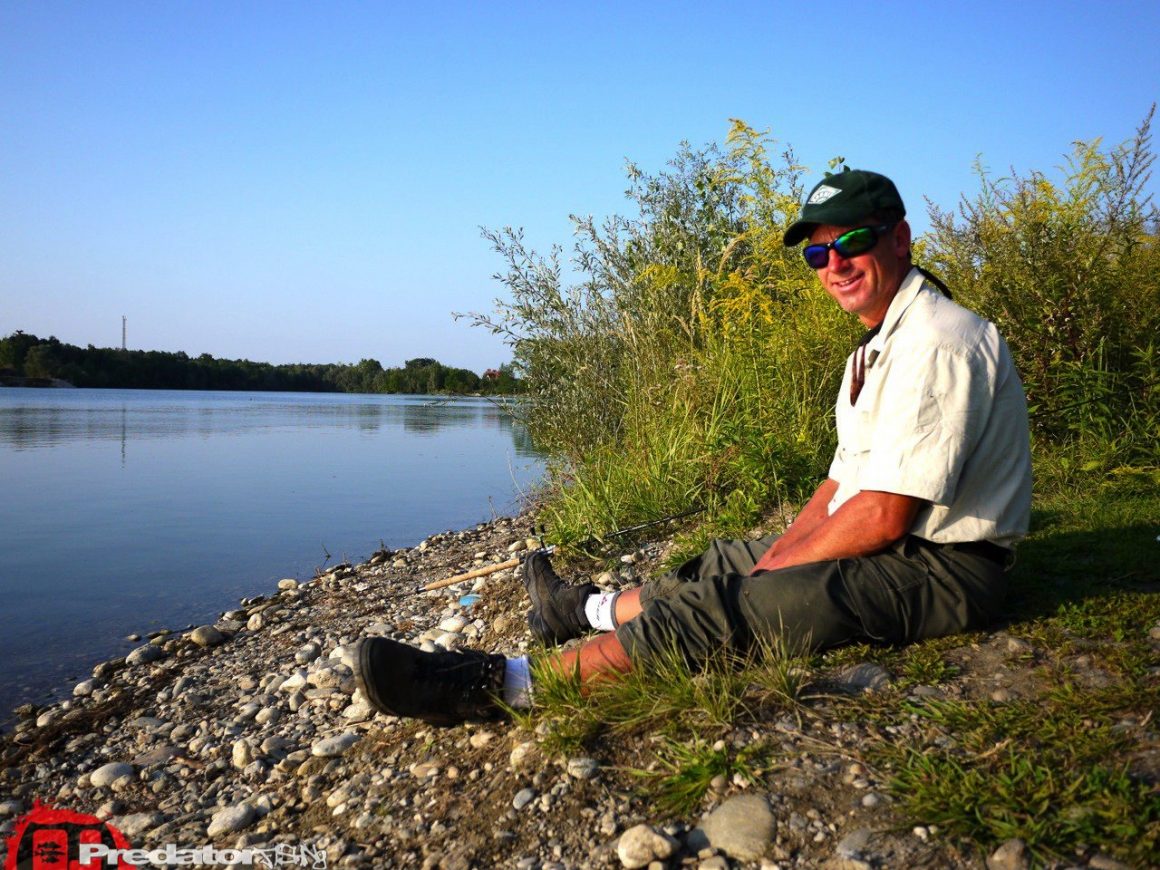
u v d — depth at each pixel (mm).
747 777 2215
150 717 4156
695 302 6727
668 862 2037
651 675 2697
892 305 2648
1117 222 5137
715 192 8195
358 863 2365
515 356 8086
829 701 2490
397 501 11203
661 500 5508
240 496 11578
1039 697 2354
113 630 5719
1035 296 5082
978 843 1852
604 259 7969
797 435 5422
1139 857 1707
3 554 7875
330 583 6738
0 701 4504
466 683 2779
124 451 18281
